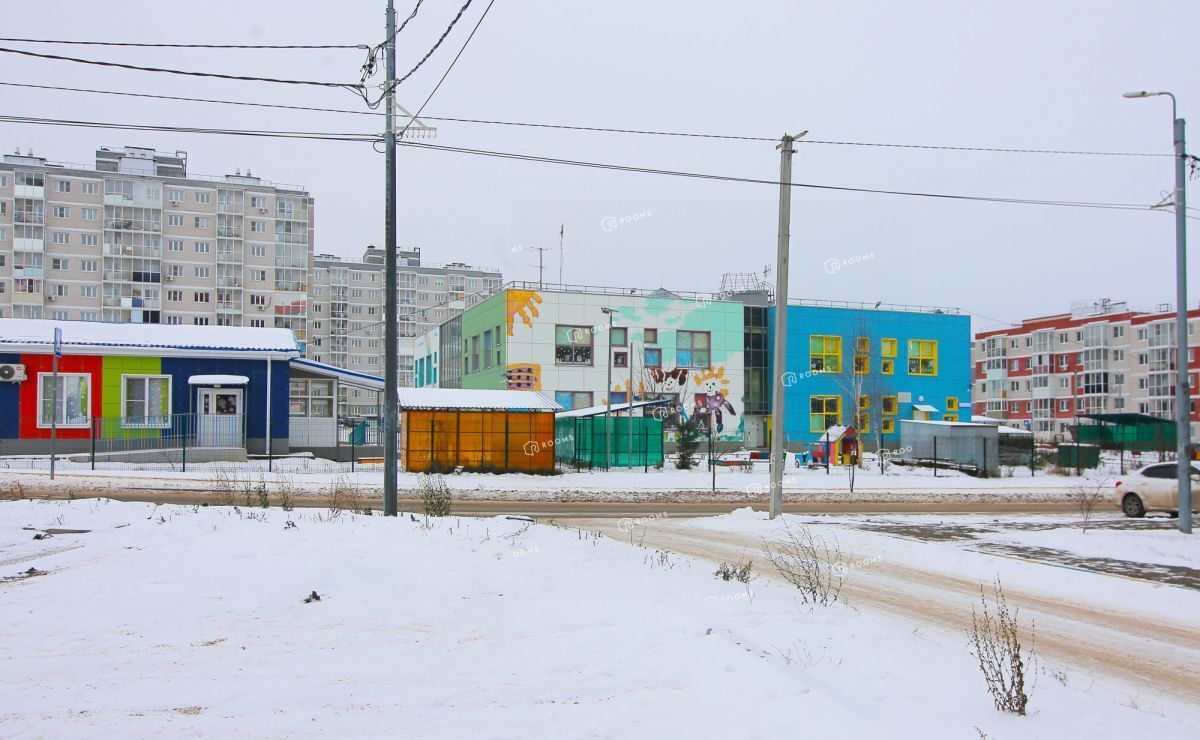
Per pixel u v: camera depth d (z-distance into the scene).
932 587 11.63
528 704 5.79
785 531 17.64
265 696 5.88
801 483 34.53
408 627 7.96
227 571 10.13
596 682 6.29
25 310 84.00
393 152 16.12
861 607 10.01
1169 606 10.52
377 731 5.23
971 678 6.77
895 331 62.34
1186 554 14.38
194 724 5.30
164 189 90.19
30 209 84.75
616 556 12.23
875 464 45.69
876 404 54.75
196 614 8.22
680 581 10.45
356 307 128.50
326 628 7.86
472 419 34.06
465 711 5.63
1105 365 92.38
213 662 6.70
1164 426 51.12
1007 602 10.66
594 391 54.84
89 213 87.25
